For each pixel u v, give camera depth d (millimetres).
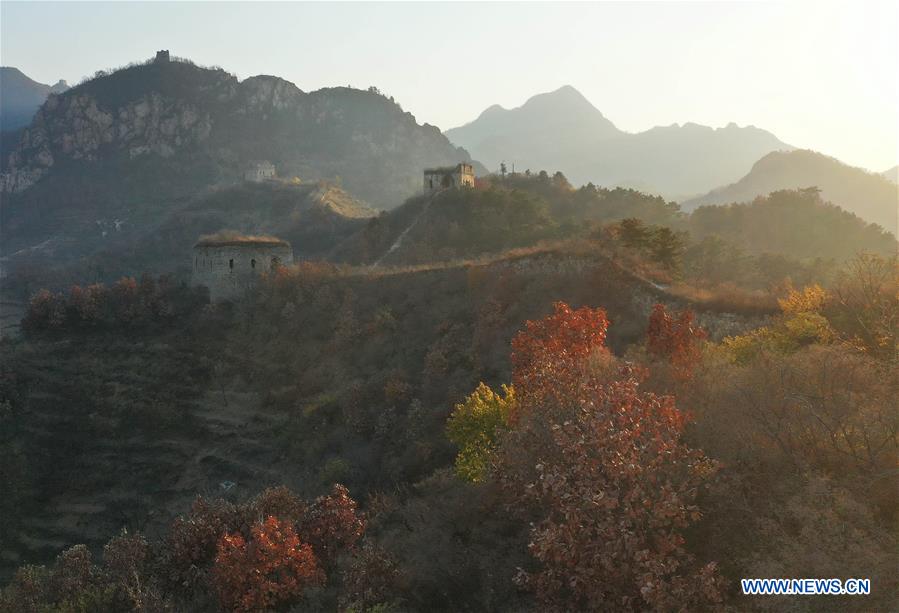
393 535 24969
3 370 61781
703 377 22828
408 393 48438
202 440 54594
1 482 49281
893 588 12992
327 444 48375
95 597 21266
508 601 18047
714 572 14969
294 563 20766
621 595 14883
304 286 68750
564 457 16828
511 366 43312
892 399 18000
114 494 49750
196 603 22234
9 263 197875
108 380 62656
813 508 14836
